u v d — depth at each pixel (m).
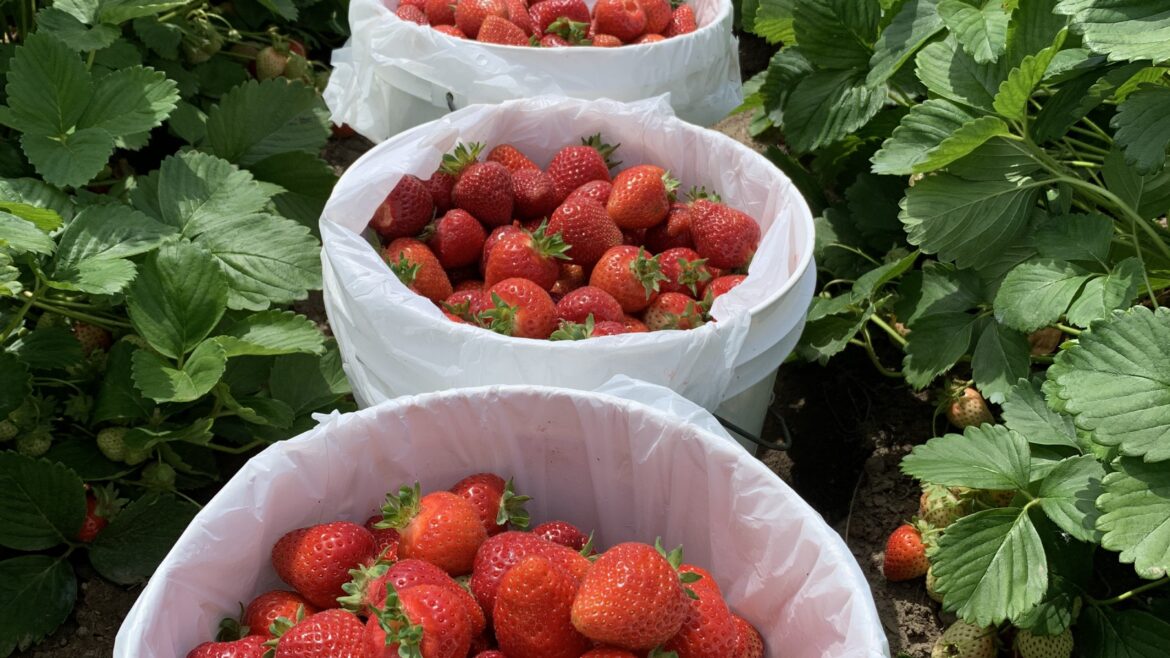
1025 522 0.48
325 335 0.73
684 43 0.70
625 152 0.65
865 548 0.61
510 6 0.75
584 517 0.48
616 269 0.54
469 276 0.59
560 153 0.62
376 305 0.49
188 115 0.73
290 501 0.42
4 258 0.49
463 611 0.36
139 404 0.57
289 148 0.72
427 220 0.58
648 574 0.35
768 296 0.52
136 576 0.54
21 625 0.51
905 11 0.65
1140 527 0.42
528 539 0.40
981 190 0.58
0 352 0.53
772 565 0.41
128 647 0.35
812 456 0.66
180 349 0.55
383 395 0.51
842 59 0.71
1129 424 0.43
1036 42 0.57
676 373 0.48
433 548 0.40
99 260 0.55
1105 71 0.56
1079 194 0.66
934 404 0.69
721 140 0.61
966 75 0.59
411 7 0.77
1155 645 0.48
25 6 0.71
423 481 0.46
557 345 0.47
